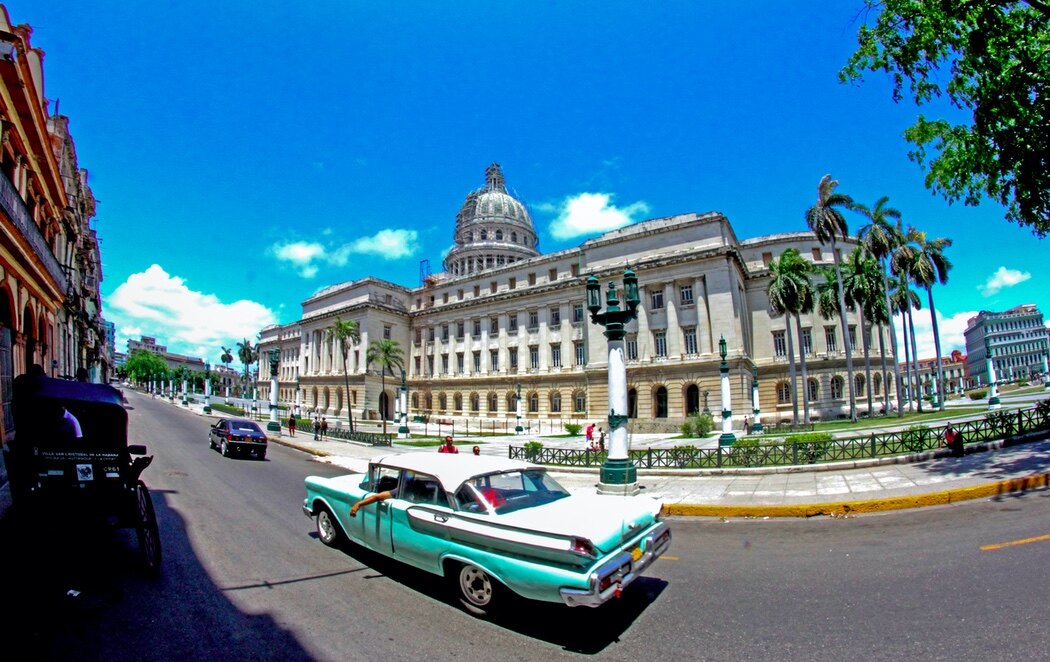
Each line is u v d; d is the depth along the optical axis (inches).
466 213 3619.6
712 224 1768.0
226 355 4635.8
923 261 1700.3
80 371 985.5
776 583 234.5
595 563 184.4
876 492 398.9
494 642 183.5
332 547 297.9
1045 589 203.9
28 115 589.0
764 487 471.8
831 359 1882.4
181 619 200.1
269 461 792.9
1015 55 467.5
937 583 219.1
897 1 479.2
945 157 540.7
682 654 171.3
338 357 2778.1
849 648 169.6
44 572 247.1
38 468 252.8
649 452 614.9
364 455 946.7
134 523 256.8
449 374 2516.0
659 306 1841.8
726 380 935.0
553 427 2053.4
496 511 212.8
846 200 1449.3
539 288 2194.9
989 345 1382.9
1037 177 485.4
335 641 183.6
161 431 1198.3
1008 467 426.9
